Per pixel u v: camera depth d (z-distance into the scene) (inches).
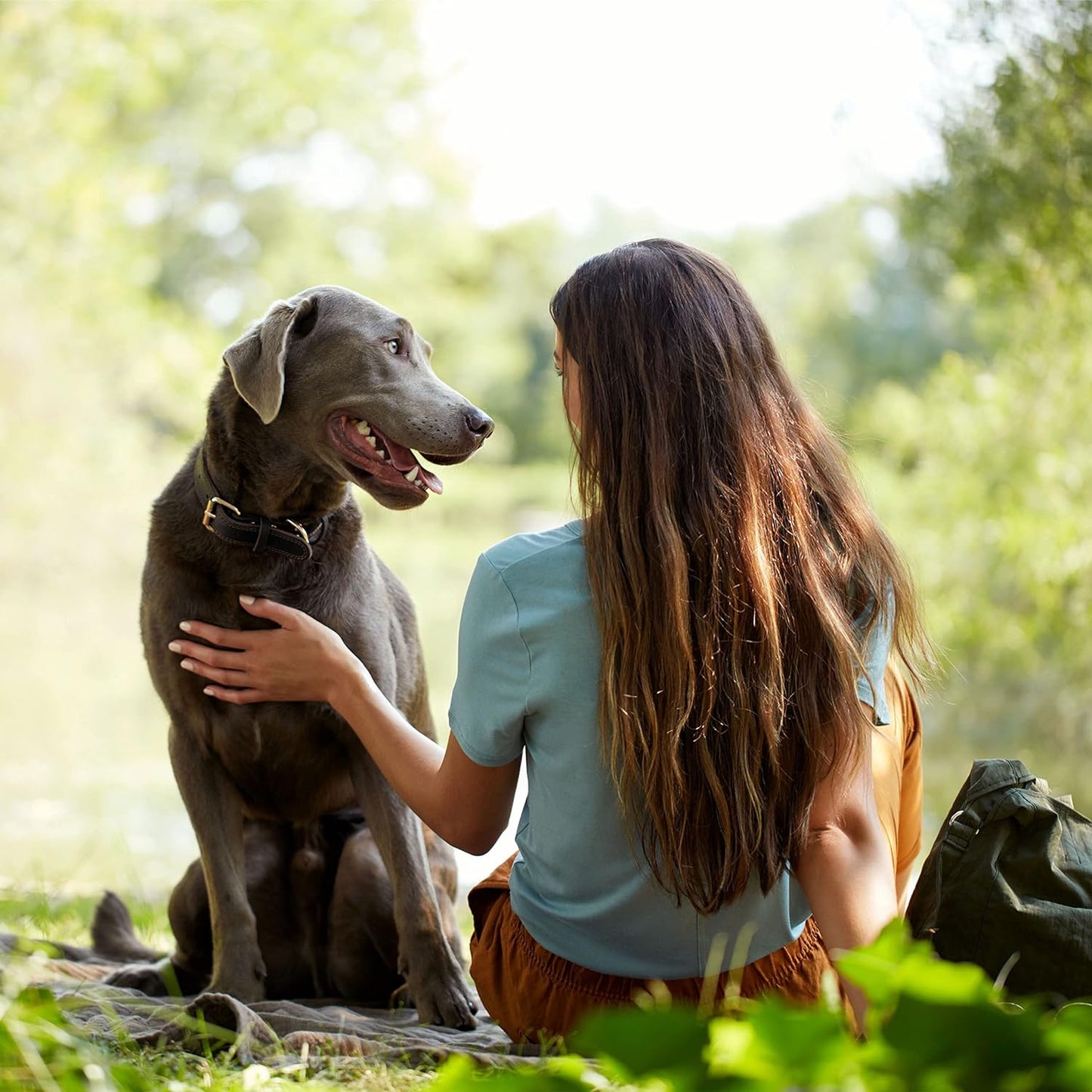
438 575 808.3
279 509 115.6
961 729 344.5
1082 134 256.5
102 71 692.1
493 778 91.3
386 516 1049.5
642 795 83.0
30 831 255.9
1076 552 298.4
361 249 1086.4
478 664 87.6
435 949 112.1
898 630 89.6
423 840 123.3
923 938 85.4
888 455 424.5
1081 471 305.3
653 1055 44.9
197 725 116.1
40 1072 57.7
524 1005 93.3
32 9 652.7
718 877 81.2
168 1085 70.2
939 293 455.8
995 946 83.8
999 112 262.4
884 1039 44.5
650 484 81.4
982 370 369.4
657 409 82.3
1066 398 323.0
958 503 348.2
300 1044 87.4
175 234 1028.5
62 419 641.6
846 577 85.1
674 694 79.4
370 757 116.0
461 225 1105.4
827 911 80.4
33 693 443.8
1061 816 87.1
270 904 127.0
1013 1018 43.7
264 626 114.2
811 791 80.0
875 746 92.4
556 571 85.7
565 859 87.9
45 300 647.1
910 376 1021.8
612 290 85.9
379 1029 103.2
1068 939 82.7
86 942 158.9
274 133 949.2
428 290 1103.6
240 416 114.9
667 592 79.6
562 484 1293.1
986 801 86.8
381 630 120.3
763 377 86.0
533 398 1430.9
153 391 689.6
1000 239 284.8
